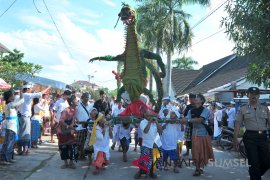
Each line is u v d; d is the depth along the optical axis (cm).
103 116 786
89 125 833
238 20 759
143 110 799
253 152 627
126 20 808
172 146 822
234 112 1295
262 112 638
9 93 820
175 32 2464
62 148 819
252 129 636
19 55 2517
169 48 2466
